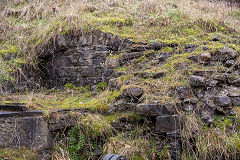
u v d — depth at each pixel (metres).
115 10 5.54
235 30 4.79
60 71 4.86
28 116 2.96
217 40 4.25
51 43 4.89
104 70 4.47
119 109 3.39
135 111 3.24
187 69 3.53
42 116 3.04
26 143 2.81
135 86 3.41
